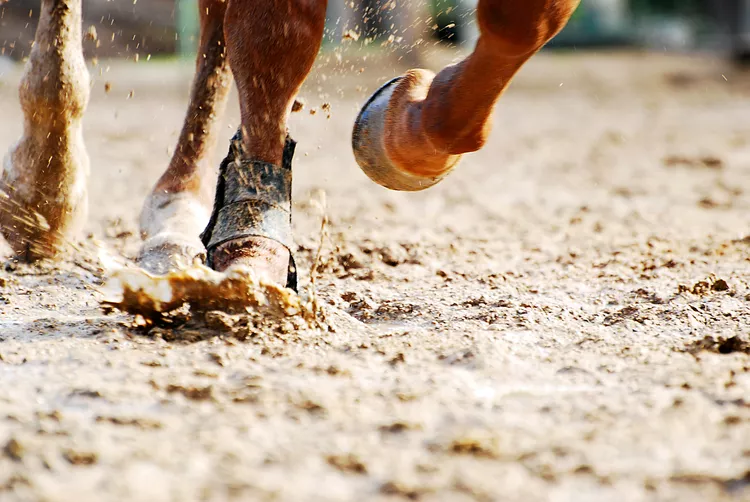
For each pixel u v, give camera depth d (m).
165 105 53.12
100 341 9.90
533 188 26.53
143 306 10.06
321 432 7.52
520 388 8.75
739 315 11.34
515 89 68.50
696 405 8.03
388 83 10.89
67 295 12.30
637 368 9.27
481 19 8.80
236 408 8.01
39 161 12.90
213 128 12.50
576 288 13.26
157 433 7.42
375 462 6.93
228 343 9.80
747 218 20.72
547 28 8.83
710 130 42.81
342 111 47.25
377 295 12.62
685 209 22.27
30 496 6.29
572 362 9.50
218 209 10.51
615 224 19.98
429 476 6.73
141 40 81.69
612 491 6.54
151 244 11.66
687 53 103.94
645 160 32.94
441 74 9.90
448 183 27.41
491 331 10.74
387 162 10.52
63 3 12.41
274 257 10.29
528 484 6.61
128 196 23.02
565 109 55.41
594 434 7.46
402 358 9.47
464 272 14.32
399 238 17.56
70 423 7.59
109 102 54.47
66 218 13.35
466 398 8.40
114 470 6.71
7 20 73.69
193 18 79.31
